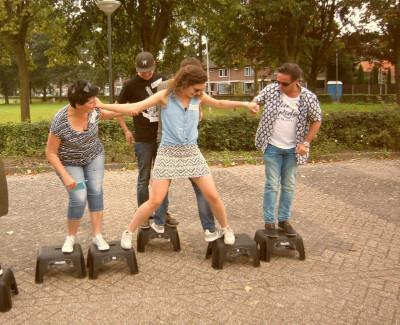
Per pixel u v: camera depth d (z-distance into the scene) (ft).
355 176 29.73
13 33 59.16
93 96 13.28
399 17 94.43
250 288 13.66
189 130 14.43
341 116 38.58
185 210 22.06
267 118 15.65
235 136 38.06
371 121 38.88
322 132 38.24
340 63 221.46
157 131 17.15
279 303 12.77
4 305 12.34
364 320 11.91
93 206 14.85
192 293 13.39
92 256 14.34
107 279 14.37
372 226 19.56
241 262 15.71
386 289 13.64
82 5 70.38
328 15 111.34
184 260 15.92
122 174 31.19
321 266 15.34
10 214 21.72
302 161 15.79
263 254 15.78
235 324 11.69
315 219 20.54
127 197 24.72
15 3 57.06
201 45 112.06
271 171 15.92
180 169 14.47
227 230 15.21
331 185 27.12
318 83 236.84
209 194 14.74
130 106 13.87
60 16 66.85
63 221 20.68
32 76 248.11
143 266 15.38
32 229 19.58
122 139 36.32
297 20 91.50
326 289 13.62
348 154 36.55
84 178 14.60
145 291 13.53
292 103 15.51
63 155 14.08
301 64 109.60
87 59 83.51
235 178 29.48
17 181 28.94
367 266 15.34
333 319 11.95
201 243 17.63
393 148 38.70
